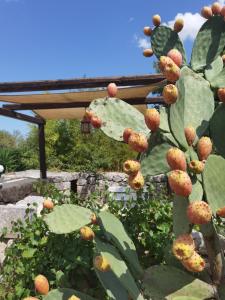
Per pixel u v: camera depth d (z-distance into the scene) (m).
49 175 10.34
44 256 2.83
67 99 6.82
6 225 4.18
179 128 1.43
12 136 25.38
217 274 1.48
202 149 1.37
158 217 3.14
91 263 2.71
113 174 10.68
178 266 1.63
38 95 6.38
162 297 1.48
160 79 5.30
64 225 2.02
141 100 6.77
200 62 2.28
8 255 2.97
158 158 1.43
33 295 2.72
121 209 3.32
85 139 14.32
